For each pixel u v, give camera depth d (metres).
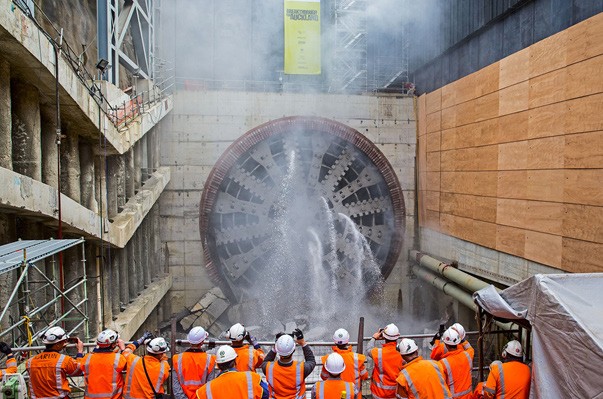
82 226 12.14
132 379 7.02
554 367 6.75
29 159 10.77
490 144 17.19
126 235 15.38
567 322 6.49
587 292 7.06
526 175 15.15
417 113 22.72
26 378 9.07
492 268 17.19
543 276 7.21
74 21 15.02
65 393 7.20
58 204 10.69
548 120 14.12
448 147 20.17
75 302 13.26
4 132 9.67
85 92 11.85
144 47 19.75
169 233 20.89
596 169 12.30
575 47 12.97
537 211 14.66
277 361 6.95
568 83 13.27
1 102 9.57
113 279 15.76
